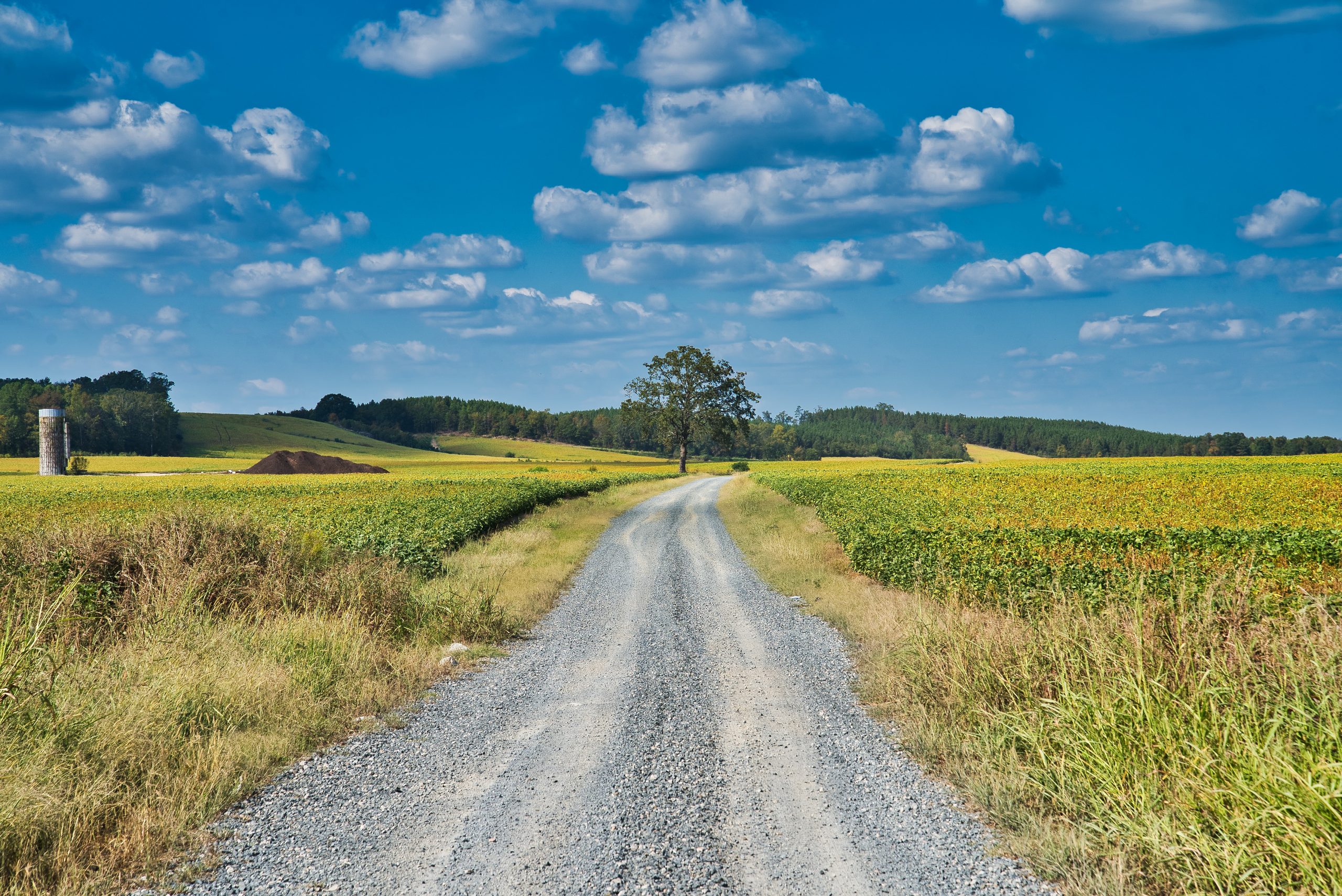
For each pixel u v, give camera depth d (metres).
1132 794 4.25
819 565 16.33
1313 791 3.43
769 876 3.98
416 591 11.38
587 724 6.61
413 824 4.62
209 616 8.45
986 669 6.16
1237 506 25.95
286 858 4.19
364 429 196.38
